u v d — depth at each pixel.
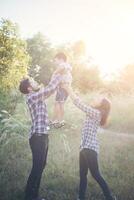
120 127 14.11
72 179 7.89
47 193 7.21
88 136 6.57
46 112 6.30
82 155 6.75
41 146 6.15
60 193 7.22
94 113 6.55
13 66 13.49
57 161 8.91
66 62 7.17
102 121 6.68
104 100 6.71
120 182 7.84
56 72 6.78
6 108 10.80
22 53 13.98
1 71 13.26
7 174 7.98
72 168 8.59
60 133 10.46
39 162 6.12
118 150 10.37
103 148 10.38
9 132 9.70
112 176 8.28
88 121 6.66
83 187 6.78
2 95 11.27
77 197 6.92
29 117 10.57
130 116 15.02
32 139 6.20
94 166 6.48
